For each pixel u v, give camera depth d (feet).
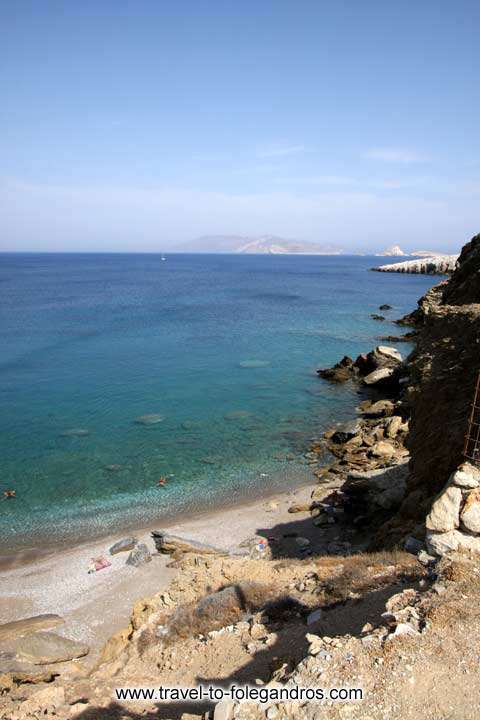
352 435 129.70
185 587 61.67
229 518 95.66
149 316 331.16
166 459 120.67
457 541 42.57
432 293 189.37
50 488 107.14
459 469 46.62
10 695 46.26
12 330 273.75
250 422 143.84
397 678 29.14
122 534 91.56
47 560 84.12
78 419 144.36
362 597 44.88
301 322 310.86
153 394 166.91
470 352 68.85
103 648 58.44
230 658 43.57
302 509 96.84
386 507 82.69
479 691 27.81
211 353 224.53
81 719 38.37
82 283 598.75
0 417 145.18
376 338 261.24
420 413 73.92
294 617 47.78
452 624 32.78
